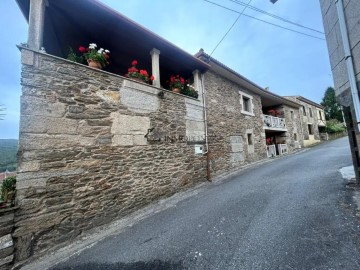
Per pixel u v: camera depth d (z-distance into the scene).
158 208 4.37
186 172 5.82
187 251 2.53
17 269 2.65
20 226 2.86
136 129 4.62
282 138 13.50
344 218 2.69
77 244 3.16
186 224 3.33
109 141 4.09
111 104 4.22
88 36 5.15
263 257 2.18
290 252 2.18
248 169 7.79
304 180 4.81
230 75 8.37
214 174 7.00
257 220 3.07
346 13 3.22
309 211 3.08
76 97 3.71
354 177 4.40
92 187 3.71
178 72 7.16
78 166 3.58
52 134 3.34
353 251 2.02
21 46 3.16
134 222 3.76
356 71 3.07
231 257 2.28
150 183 4.75
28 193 2.99
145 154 4.75
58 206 3.26
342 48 3.47
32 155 3.10
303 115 18.23
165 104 5.45
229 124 8.30
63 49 5.82
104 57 4.28
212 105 7.49
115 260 2.54
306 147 15.72
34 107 3.20
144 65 6.70
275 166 7.63
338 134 23.53
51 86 3.41
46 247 3.03
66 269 2.49
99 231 3.54
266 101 13.27
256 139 10.11
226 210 3.66
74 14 4.30
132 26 4.60
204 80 7.38
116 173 4.12
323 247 2.17
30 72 3.21
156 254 2.56
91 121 3.86
